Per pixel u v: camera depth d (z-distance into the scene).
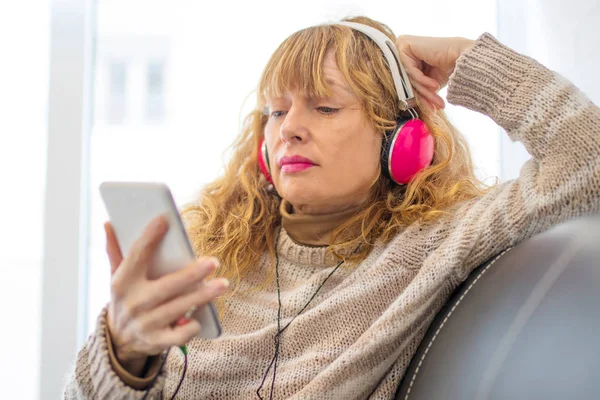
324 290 0.95
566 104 0.84
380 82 0.97
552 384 0.60
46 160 1.54
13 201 1.55
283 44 1.00
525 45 1.46
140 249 0.61
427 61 1.01
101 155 1.57
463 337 0.73
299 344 0.90
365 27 1.01
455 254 0.83
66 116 1.54
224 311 0.98
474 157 1.39
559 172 0.81
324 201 0.95
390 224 0.97
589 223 0.72
